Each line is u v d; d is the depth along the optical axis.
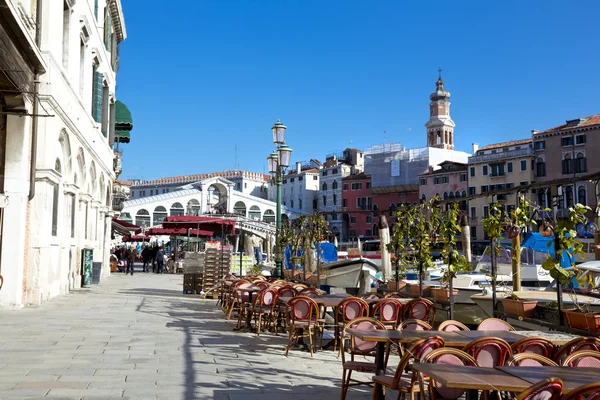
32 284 16.47
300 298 10.32
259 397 7.18
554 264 8.04
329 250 23.58
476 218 78.38
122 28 34.34
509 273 21.06
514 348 5.79
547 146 70.44
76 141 21.27
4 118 15.31
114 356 9.48
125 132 38.09
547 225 10.34
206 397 7.09
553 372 4.71
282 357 9.94
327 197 110.81
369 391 7.69
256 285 14.55
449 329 7.39
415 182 93.88
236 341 11.46
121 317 14.63
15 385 7.35
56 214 18.88
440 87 117.88
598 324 7.25
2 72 13.16
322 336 10.97
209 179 107.56
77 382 7.61
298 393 7.45
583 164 66.69
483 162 78.12
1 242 15.27
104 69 29.08
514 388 4.24
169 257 48.31
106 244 35.06
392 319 9.71
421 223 12.59
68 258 20.98
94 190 28.03
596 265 14.56
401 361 5.82
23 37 12.88
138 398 6.92
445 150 95.56
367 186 101.62
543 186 9.95
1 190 15.31
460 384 4.29
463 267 10.35
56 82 17.45
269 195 129.75
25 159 15.48
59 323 13.11
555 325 8.07
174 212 103.81
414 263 13.58
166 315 15.48
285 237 20.69
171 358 9.48
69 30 19.64
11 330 11.91
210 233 37.72
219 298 19.12
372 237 99.31
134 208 99.81
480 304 12.06
